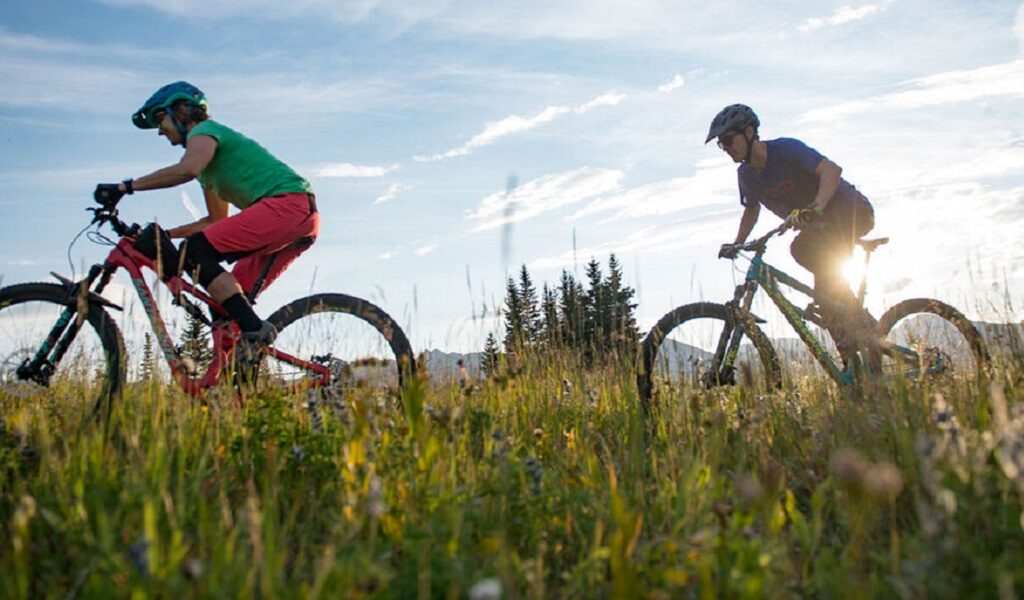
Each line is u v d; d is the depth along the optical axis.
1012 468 2.41
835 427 4.42
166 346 5.20
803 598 2.77
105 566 2.57
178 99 5.67
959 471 2.95
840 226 6.43
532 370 6.03
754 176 6.67
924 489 3.22
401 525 3.13
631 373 5.82
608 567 2.95
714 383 6.00
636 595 2.45
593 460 3.73
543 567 3.08
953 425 3.13
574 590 2.80
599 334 6.15
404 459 3.59
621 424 5.18
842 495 3.16
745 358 5.90
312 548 3.07
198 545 2.92
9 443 4.10
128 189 5.25
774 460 4.09
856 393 5.04
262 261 5.77
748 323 6.14
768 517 2.93
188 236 5.65
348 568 2.54
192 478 3.44
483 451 4.29
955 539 2.50
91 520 3.04
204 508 2.81
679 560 2.78
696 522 3.14
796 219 6.15
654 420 5.20
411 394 3.64
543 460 4.39
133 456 3.42
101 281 5.27
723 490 3.44
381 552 2.93
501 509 3.28
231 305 5.35
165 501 2.86
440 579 2.60
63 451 3.95
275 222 5.55
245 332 5.36
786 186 6.55
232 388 4.73
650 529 3.37
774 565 2.65
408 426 3.92
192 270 5.39
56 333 5.10
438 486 3.35
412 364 5.69
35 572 2.91
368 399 4.80
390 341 5.80
